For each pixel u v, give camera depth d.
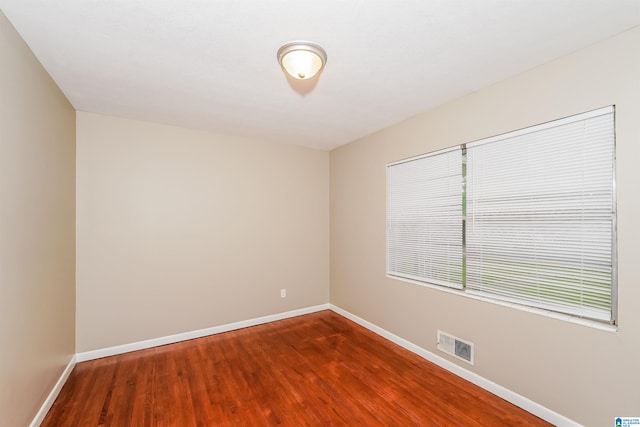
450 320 2.51
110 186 2.82
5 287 1.46
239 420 1.90
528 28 1.54
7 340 1.48
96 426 1.84
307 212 4.10
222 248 3.43
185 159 3.22
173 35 1.60
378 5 1.36
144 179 2.99
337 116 2.89
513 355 2.05
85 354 2.69
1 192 1.43
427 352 2.72
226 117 2.90
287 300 3.91
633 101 1.54
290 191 3.95
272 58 1.84
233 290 3.50
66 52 1.76
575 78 1.76
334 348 2.97
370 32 1.57
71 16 1.44
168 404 2.06
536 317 1.93
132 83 2.17
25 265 1.67
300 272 4.03
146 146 3.00
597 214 1.69
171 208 3.13
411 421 1.88
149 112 2.75
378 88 2.27
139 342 2.94
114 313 2.83
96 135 2.76
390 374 2.46
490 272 2.25
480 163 2.31
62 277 2.29
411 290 2.90
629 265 1.56
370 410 2.00
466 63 1.90
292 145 3.97
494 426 1.83
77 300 2.66
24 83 1.66
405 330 2.97
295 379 2.38
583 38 1.63
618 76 1.59
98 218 2.76
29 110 1.72
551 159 1.89
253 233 3.65
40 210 1.88
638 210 1.53
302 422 1.88
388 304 3.20
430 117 2.71
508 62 1.89
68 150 2.46
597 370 1.66
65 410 1.99
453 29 1.55
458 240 2.48
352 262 3.79
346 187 3.92
